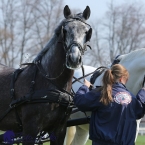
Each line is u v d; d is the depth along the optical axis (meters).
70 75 10.94
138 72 11.61
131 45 63.06
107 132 9.55
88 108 9.81
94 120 9.84
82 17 10.95
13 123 11.20
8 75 11.54
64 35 10.58
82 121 11.63
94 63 60.94
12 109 11.05
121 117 9.59
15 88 11.13
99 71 12.64
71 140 13.86
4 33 58.56
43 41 59.69
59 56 10.82
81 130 13.65
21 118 11.05
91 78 12.64
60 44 10.80
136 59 11.73
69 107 10.92
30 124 10.76
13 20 61.09
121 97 9.66
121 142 9.54
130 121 9.66
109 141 9.53
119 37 63.06
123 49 62.84
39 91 10.77
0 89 11.36
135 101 9.86
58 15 60.59
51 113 10.78
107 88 9.62
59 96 10.74
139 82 11.56
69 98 10.86
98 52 61.72
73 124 11.69
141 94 10.01
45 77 10.90
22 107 10.90
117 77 9.85
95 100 9.76
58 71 10.85
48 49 11.15
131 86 11.72
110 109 9.61
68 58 10.27
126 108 9.64
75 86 13.16
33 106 10.73
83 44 10.45
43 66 11.09
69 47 10.34
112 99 9.63
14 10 61.03
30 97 10.72
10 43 59.44
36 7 60.50
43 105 10.67
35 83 10.95
